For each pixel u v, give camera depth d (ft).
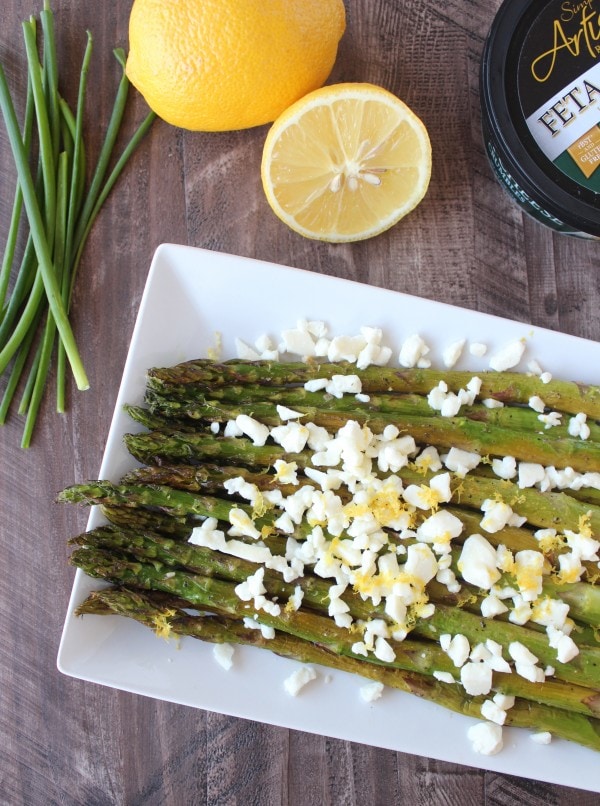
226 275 1.03
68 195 1.11
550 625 0.99
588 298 1.14
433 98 1.14
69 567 1.13
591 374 1.06
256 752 1.11
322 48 1.01
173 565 1.00
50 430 1.13
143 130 1.12
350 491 1.00
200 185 1.14
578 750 1.02
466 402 1.04
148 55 0.99
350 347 1.04
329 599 0.98
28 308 1.09
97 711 1.12
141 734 1.11
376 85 1.12
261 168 1.09
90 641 1.00
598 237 1.07
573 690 0.99
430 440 1.02
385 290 1.03
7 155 1.15
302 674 1.01
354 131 1.03
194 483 0.99
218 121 1.05
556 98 1.04
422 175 1.06
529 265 1.14
